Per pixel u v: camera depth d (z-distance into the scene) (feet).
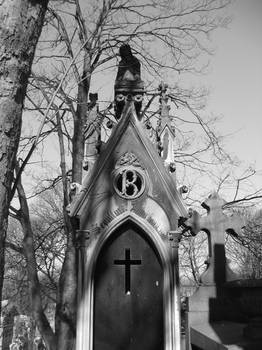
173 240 20.04
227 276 22.80
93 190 20.51
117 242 20.40
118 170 20.80
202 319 21.90
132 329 19.30
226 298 22.36
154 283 19.93
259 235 34.47
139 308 19.58
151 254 20.31
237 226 23.54
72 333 25.32
